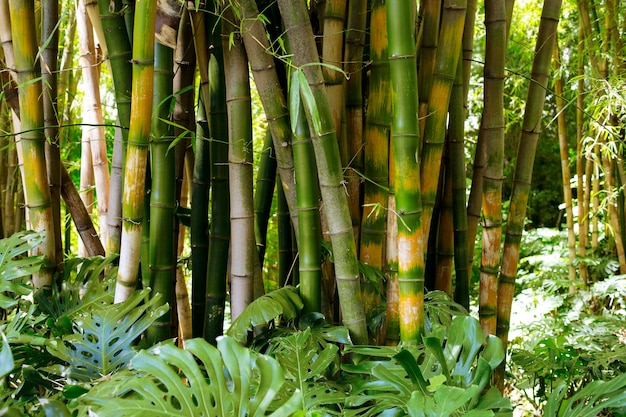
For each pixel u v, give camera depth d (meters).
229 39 1.40
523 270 5.03
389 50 1.19
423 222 1.45
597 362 1.77
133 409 0.91
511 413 1.07
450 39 1.40
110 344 1.29
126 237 1.33
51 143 1.61
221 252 1.54
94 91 2.23
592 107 3.26
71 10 2.48
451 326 1.22
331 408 1.21
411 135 1.21
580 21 3.47
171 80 1.41
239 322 1.25
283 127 1.40
